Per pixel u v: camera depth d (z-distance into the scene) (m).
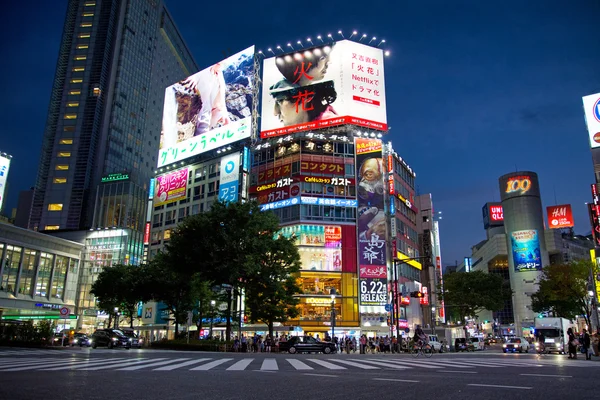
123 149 115.88
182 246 34.81
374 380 10.13
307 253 57.81
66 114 110.56
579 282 53.41
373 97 64.19
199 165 75.12
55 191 103.81
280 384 9.14
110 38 119.88
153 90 133.00
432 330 50.56
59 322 78.50
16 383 8.72
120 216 96.00
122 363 14.89
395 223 61.88
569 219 107.38
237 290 36.91
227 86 72.31
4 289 70.25
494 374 12.02
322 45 66.31
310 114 64.06
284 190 61.69
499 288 68.75
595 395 7.53
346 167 62.12
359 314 56.12
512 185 105.88
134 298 48.41
